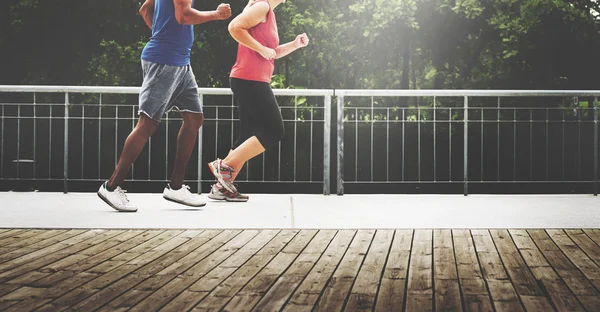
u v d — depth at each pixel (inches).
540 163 216.4
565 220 137.1
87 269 89.6
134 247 106.0
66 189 198.4
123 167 149.7
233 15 588.7
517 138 218.8
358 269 90.3
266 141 168.4
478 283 82.2
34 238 114.1
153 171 209.0
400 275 86.7
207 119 199.6
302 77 737.0
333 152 341.4
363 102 569.6
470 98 547.2
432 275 86.9
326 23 618.8
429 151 263.9
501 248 105.7
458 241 112.0
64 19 580.1
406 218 140.7
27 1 574.2
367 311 69.8
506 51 645.9
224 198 174.9
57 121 229.0
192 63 590.9
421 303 72.9
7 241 111.1
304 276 86.1
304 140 280.2
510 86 680.4
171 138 244.2
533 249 104.8
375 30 578.6
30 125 212.5
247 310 70.2
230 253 101.2
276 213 148.8
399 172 263.0
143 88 150.9
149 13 155.0
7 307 70.5
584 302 72.9
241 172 222.1
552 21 631.2
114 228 124.2
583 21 631.2
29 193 198.2
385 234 119.0
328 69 682.2
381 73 751.7
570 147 212.8
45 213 146.9
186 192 159.8
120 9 582.2
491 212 152.6
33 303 72.2
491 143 223.3
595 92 202.2
